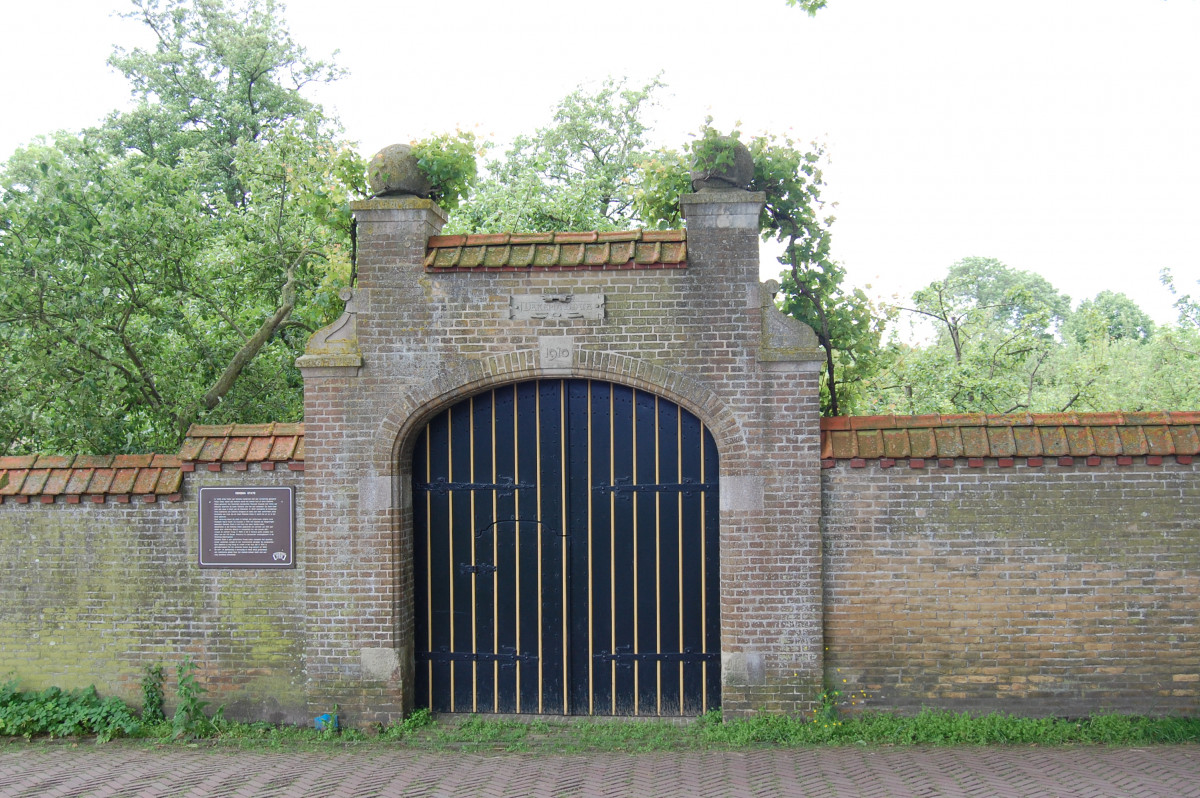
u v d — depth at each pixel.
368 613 7.70
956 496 7.46
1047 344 13.54
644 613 7.86
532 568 7.95
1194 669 7.34
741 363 7.50
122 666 8.07
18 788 6.54
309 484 7.74
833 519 7.53
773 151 8.35
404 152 7.72
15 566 8.15
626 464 7.86
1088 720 7.39
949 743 7.12
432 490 8.01
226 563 7.94
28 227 8.91
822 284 8.81
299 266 12.16
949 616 7.47
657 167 8.43
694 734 7.43
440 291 7.67
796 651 7.45
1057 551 7.40
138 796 6.34
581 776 6.58
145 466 8.12
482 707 8.01
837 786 6.23
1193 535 7.32
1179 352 17.12
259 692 7.95
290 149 12.30
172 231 10.05
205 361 11.33
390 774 6.70
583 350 7.59
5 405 9.09
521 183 16.98
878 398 13.18
